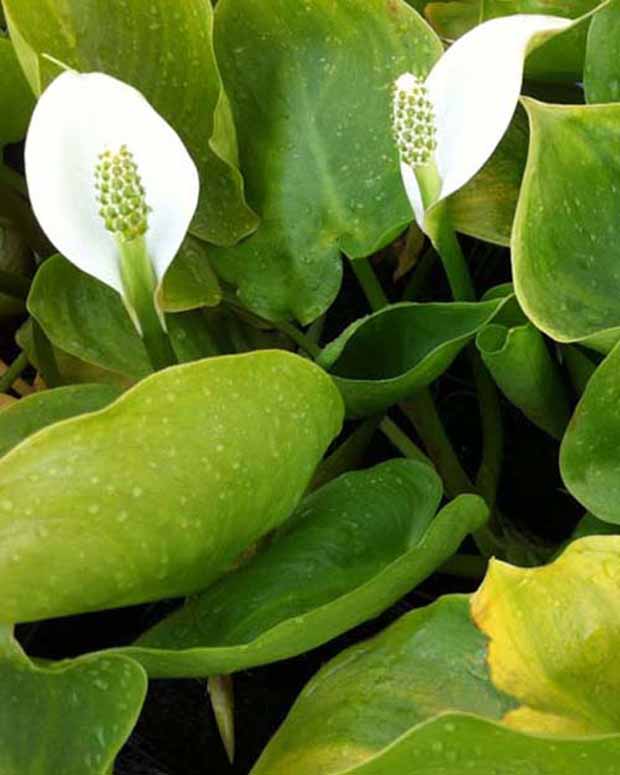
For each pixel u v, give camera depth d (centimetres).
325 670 46
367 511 49
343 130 54
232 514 45
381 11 53
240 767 53
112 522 43
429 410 54
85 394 51
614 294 49
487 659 44
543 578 44
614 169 50
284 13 54
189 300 53
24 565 43
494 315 50
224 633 47
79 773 44
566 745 40
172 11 52
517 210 47
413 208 50
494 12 56
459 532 47
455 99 49
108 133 47
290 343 58
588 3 55
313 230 54
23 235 60
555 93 58
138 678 44
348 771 40
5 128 56
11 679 46
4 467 42
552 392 51
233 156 54
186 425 43
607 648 43
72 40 54
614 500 47
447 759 41
